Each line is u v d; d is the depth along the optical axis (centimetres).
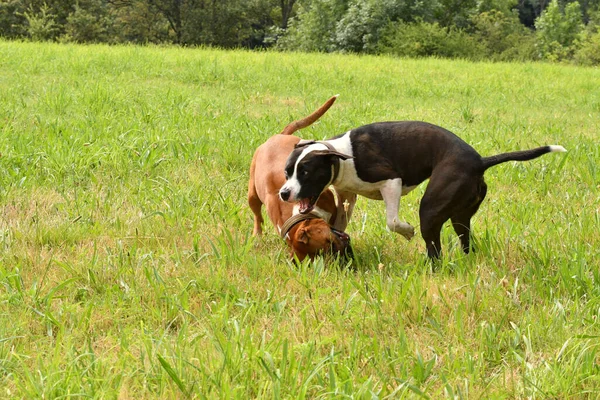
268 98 1367
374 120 1134
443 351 426
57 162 781
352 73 1848
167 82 1532
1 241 590
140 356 399
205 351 409
